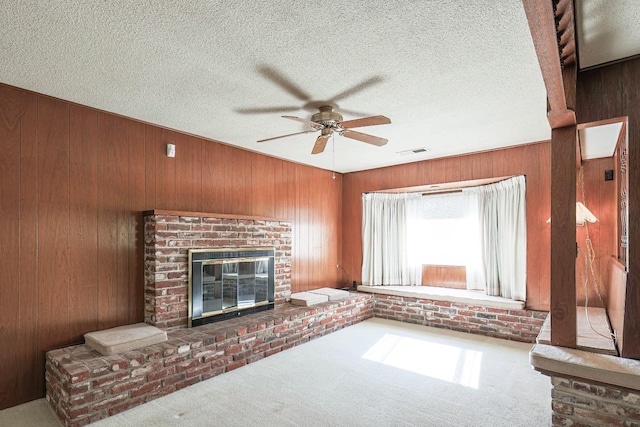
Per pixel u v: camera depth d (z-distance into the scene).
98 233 3.25
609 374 2.02
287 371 3.44
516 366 3.54
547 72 1.61
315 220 5.75
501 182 4.82
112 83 2.70
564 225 2.38
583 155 3.93
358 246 6.12
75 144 3.12
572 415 2.16
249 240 4.36
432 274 5.73
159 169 3.72
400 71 2.52
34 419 2.57
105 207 3.30
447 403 2.79
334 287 6.08
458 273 5.50
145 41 2.12
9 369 2.73
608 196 4.03
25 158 2.84
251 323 3.81
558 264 2.41
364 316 5.44
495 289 4.87
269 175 4.98
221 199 4.32
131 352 2.86
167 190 3.78
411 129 3.85
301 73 2.54
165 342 3.14
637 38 2.02
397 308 5.43
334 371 3.43
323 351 4.01
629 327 2.19
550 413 2.63
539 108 3.22
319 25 1.97
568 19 1.64
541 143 4.42
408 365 3.58
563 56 2.02
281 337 4.04
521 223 4.54
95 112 3.25
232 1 1.76
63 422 2.51
